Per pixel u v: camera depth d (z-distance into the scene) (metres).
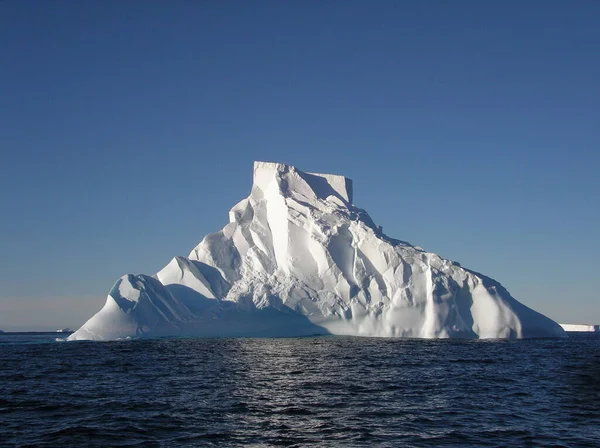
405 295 89.56
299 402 35.09
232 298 92.94
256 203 105.50
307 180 106.81
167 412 32.16
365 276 93.00
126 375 47.53
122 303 86.44
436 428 28.53
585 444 25.77
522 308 92.25
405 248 94.00
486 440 26.39
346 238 96.44
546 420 30.27
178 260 97.94
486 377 46.03
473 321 89.19
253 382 43.12
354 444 25.80
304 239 97.00
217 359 59.12
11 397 36.97
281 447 25.36
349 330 90.19
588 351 72.44
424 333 87.88
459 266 91.38
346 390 39.50
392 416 31.17
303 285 93.19
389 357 60.47
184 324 88.12
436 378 45.31
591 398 36.75
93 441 26.22
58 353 69.44
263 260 98.94
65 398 36.56
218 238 102.56
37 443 25.83
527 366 53.72
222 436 27.12
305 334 90.56
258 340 85.88
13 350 75.81
